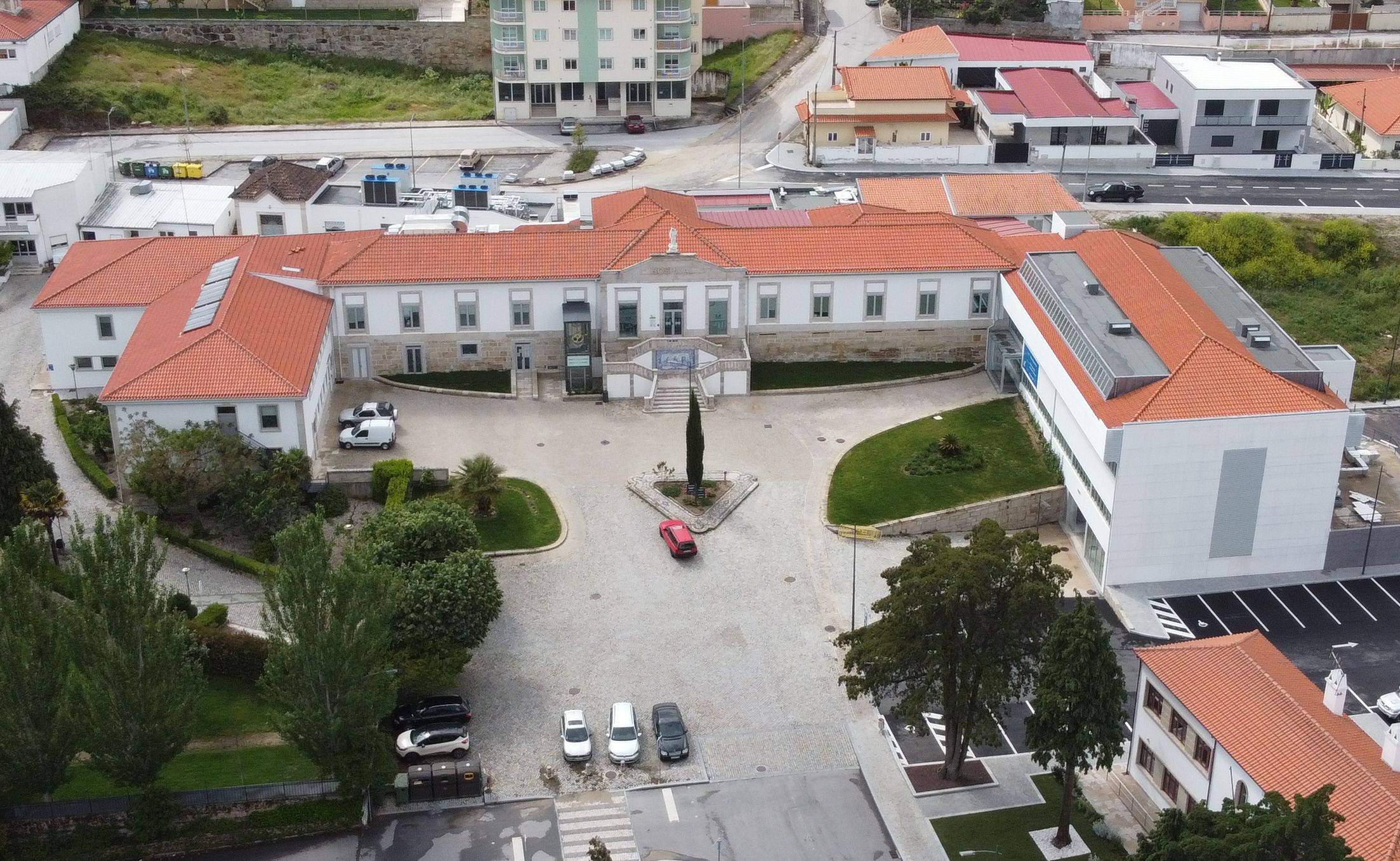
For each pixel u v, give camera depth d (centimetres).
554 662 8544
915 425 11006
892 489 10200
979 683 7275
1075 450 9900
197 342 9938
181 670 7225
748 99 18788
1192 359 9412
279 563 8888
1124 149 16700
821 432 10950
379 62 19325
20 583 7119
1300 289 13912
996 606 7188
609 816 7481
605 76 18162
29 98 17025
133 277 11338
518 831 7375
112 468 10269
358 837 7350
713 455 10644
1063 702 6712
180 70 18438
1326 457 9225
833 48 19888
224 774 7569
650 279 11381
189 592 8856
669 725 7919
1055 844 7256
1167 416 9025
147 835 7231
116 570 7025
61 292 11094
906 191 13950
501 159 16975
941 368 11838
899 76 17175
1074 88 17712
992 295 11706
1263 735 6738
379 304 11350
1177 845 5816
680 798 7612
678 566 9419
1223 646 7269
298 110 18225
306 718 7125
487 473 9706
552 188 16062
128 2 19812
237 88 18450
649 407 11244
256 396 9656
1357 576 9562
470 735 7981
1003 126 16950
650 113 18438
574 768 7781
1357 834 6178
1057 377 10050
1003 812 7506
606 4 17762
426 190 15038
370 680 7238
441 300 11394
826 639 8800
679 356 11425
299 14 19875
